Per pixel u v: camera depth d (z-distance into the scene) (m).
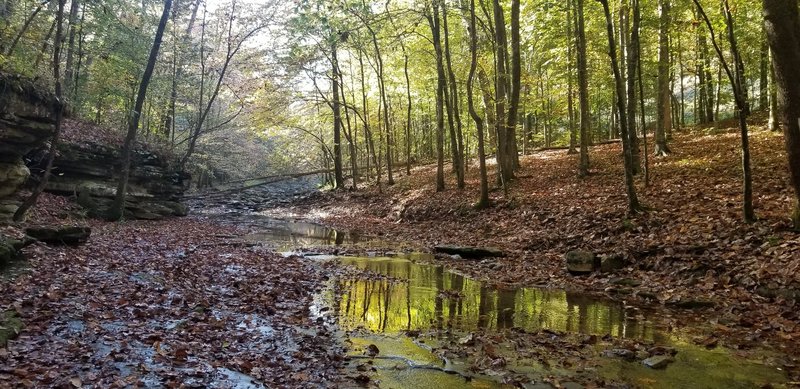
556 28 21.75
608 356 5.70
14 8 14.27
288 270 10.69
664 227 11.45
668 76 22.23
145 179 21.89
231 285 8.80
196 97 30.84
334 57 31.12
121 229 15.29
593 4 20.08
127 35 23.08
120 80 23.14
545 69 27.55
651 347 5.92
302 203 33.44
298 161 48.25
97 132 20.69
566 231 13.54
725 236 9.80
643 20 17.14
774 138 18.19
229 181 43.09
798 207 8.95
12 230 10.01
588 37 21.19
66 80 19.95
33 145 13.11
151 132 29.16
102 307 6.59
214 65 28.41
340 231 20.55
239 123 35.91
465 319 7.30
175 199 24.62
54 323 5.77
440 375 5.12
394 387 4.80
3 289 6.68
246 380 4.75
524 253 12.85
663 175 16.25
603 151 23.89
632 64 15.67
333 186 36.91
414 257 13.36
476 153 36.97
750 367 5.31
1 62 11.39
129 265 9.40
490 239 15.26
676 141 22.69
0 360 4.56
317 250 14.52
